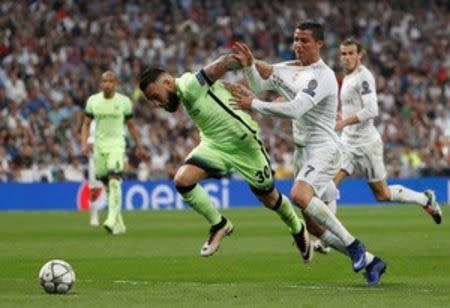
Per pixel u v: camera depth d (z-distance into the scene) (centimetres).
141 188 6819
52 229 4494
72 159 6956
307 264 2822
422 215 5541
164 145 7138
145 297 2072
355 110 3409
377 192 3544
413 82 8362
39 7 7875
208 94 2375
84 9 8019
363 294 2116
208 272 2644
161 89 2352
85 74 7619
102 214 5878
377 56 8581
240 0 8588
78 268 2745
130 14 8138
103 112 4138
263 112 2309
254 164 2453
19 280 2433
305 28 2367
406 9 9000
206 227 4622
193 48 8150
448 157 7662
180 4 8381
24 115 7094
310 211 2342
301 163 2488
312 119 2403
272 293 2134
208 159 2427
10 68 7369
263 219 5231
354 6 8919
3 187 6656
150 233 4184
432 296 2083
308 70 2391
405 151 7569
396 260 2905
